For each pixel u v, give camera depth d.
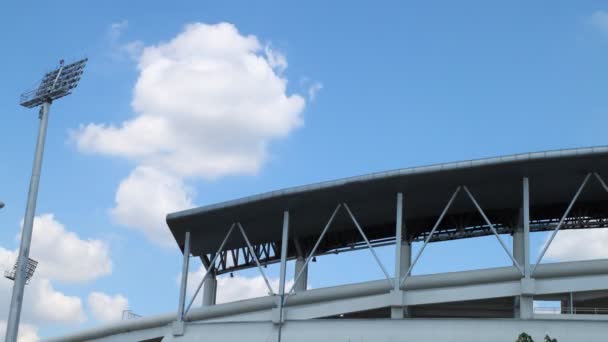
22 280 43.84
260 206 63.31
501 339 51.59
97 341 75.56
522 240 61.91
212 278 74.19
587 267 53.06
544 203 61.88
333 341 56.31
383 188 59.06
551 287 52.81
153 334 70.88
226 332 62.00
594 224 64.44
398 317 55.84
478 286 55.06
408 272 56.66
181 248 73.31
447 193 59.59
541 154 53.84
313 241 71.44
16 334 42.75
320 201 61.84
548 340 44.44
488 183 57.59
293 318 60.00
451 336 52.84
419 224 66.00
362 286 58.91
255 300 64.12
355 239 70.94
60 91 49.06
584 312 56.78
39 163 47.03
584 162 53.91
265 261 73.94
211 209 64.81
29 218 45.25
